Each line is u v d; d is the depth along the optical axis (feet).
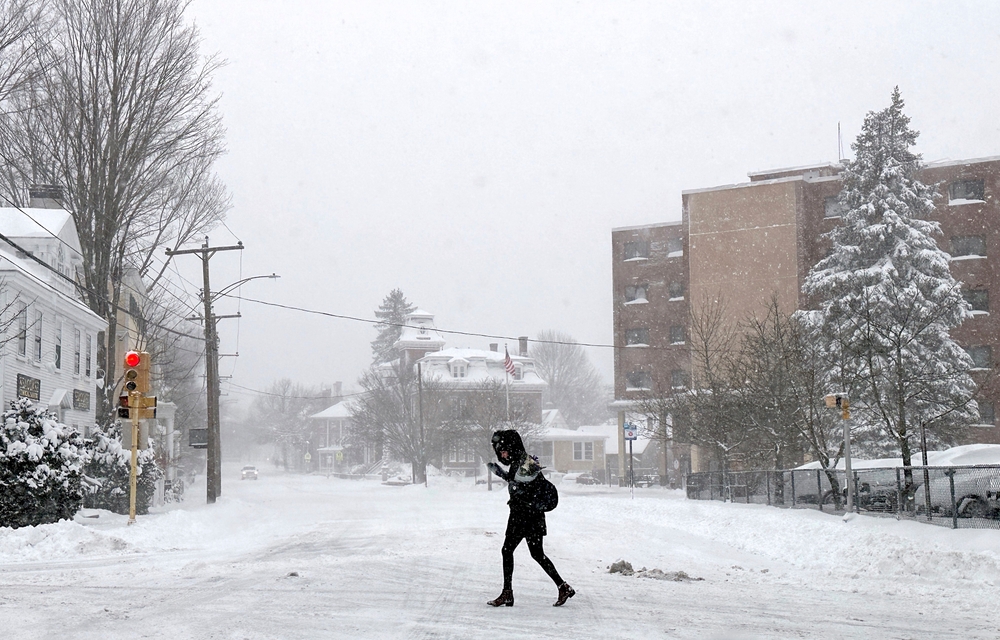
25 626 26.99
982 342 184.14
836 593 38.32
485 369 326.24
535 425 255.91
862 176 154.30
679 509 92.17
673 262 232.53
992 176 188.03
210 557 53.88
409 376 271.69
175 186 131.54
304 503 131.75
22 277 92.32
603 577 42.39
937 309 108.78
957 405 88.69
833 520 66.49
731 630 28.04
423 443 243.19
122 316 161.48
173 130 122.83
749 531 68.13
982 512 54.13
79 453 79.66
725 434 122.11
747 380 118.83
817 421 96.12
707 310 198.49
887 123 154.61
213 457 138.10
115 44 115.24
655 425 201.57
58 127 115.96
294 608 30.81
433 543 60.54
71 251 120.47
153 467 114.52
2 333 87.15
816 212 204.23
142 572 43.01
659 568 47.60
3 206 124.16
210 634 25.77
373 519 90.43
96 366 129.08
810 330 116.47
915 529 55.93
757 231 205.57
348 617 29.07
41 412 78.28
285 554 54.80
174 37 120.37
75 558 53.72
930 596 37.42
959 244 189.37
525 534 32.37
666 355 226.38
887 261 147.13
